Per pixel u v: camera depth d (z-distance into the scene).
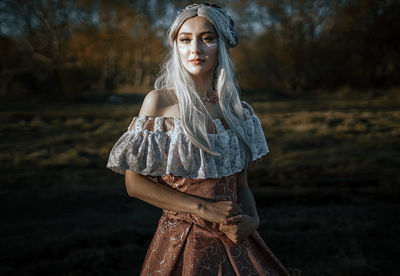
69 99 25.02
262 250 1.27
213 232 1.16
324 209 5.02
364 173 7.13
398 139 10.56
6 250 3.69
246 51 32.31
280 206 5.30
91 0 29.83
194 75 1.21
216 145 1.17
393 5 31.38
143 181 1.14
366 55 32.50
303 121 13.98
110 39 31.92
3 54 29.06
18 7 28.16
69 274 3.17
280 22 32.88
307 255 3.46
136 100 25.33
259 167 7.83
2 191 6.22
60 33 29.39
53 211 5.21
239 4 31.34
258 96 26.91
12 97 25.25
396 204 5.14
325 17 33.16
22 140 11.35
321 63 33.06
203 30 1.16
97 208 5.34
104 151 9.69
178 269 1.13
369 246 3.61
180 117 1.15
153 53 32.06
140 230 4.21
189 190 1.16
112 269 3.30
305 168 7.66
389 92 27.78
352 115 15.14
